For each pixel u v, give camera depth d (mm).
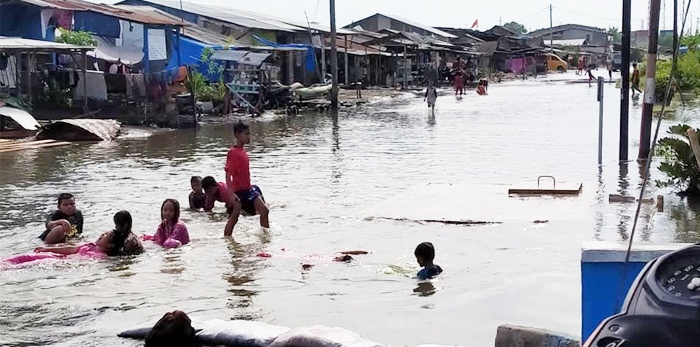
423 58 73000
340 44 57344
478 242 10180
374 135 25969
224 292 8188
